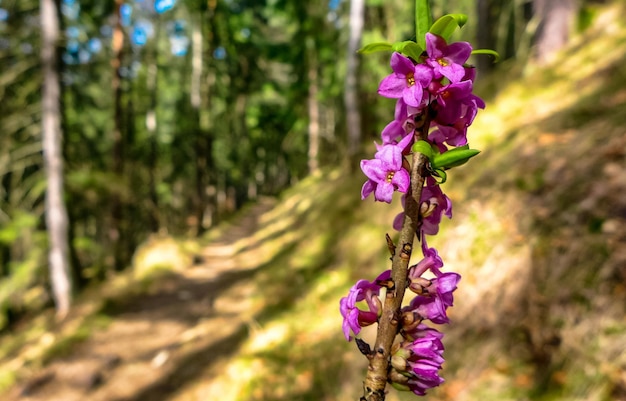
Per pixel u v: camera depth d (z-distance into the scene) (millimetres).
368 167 827
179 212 30688
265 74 21297
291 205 16141
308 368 4199
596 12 6242
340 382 3865
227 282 8789
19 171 12078
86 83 11492
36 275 10758
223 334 5883
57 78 9555
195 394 4672
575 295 2982
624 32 5473
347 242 6262
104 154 15500
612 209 3260
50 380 6102
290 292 6059
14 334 9898
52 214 9672
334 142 24594
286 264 7211
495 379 2959
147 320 7668
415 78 773
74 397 5672
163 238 11781
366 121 12047
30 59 9883
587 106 4582
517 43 10352
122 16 13055
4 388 6285
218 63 19797
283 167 38250
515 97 6012
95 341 7094
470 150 784
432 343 822
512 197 4066
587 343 2734
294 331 4961
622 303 2746
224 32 18688
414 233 823
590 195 3480
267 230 14117
